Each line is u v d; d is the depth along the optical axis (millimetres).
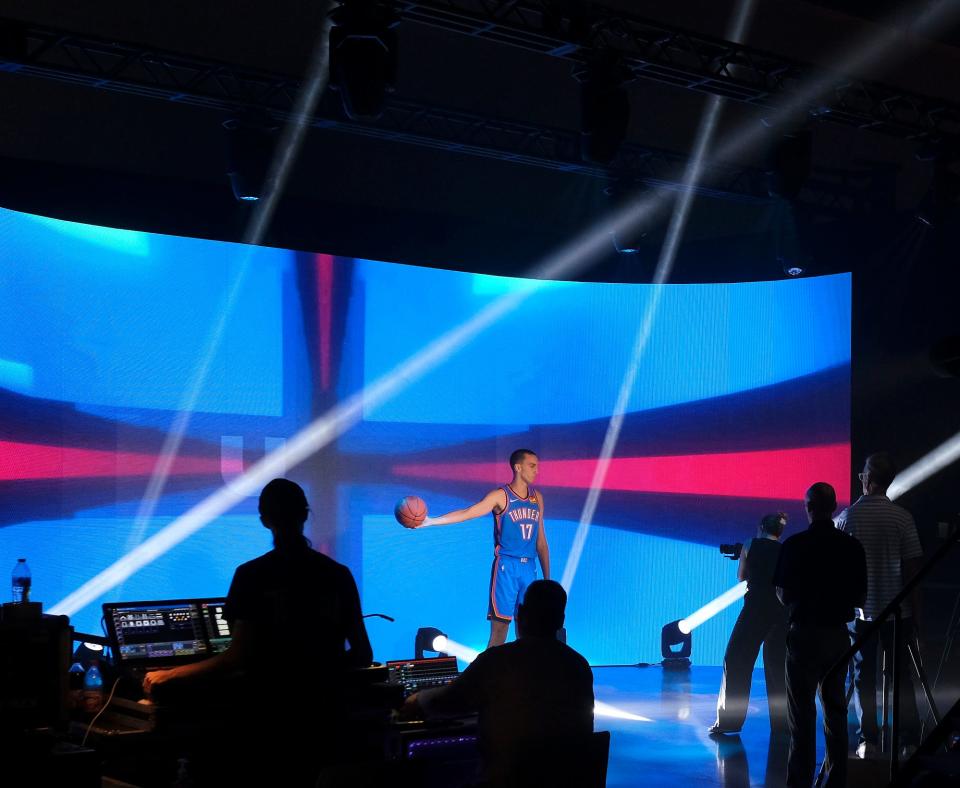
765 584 6957
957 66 9359
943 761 4852
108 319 8039
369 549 9000
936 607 8922
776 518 7062
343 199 9172
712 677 9266
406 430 9234
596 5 6742
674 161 9094
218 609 4148
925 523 9438
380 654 8945
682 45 7207
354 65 6094
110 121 8047
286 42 7746
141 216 8359
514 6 6508
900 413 9578
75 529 7758
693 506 9891
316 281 8977
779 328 9797
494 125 8414
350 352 9062
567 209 10180
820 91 7633
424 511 7375
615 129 6930
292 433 8781
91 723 3520
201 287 8492
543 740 3096
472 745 4016
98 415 7930
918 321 9547
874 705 6262
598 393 9875
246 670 3627
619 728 7223
